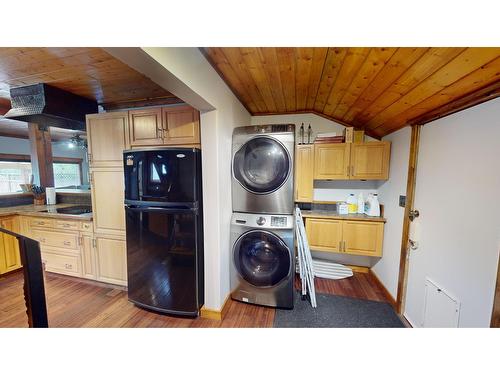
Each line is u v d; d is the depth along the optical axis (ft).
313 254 10.35
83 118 7.86
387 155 7.96
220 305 6.31
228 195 6.75
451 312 4.51
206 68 4.90
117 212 7.41
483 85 3.61
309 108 9.12
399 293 6.59
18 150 13.70
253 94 7.41
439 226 5.01
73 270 8.21
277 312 6.64
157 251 6.21
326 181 9.78
